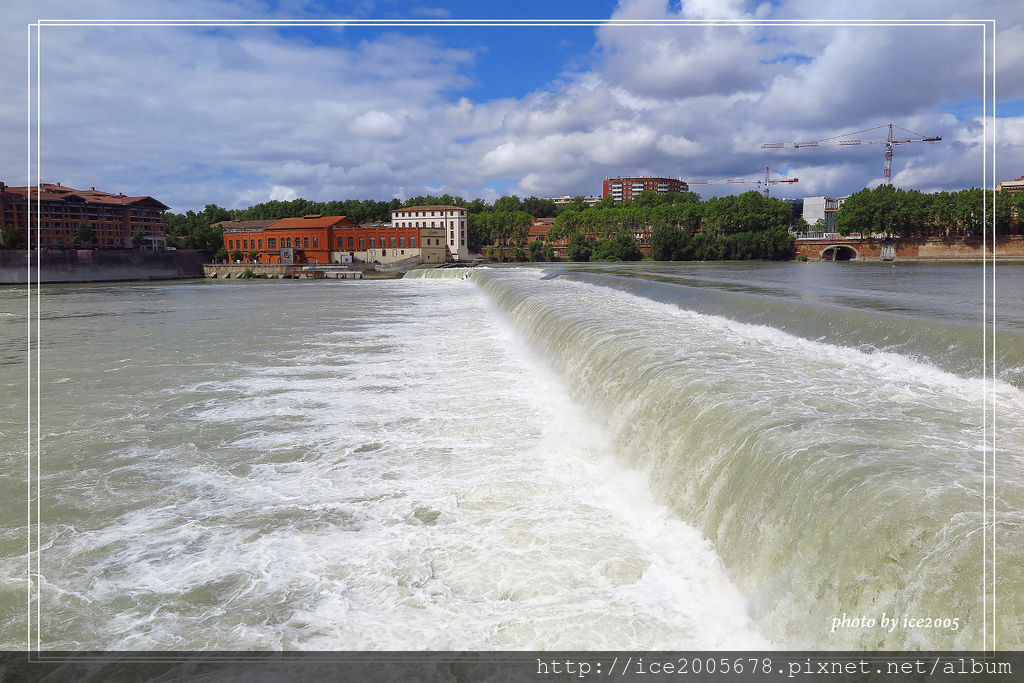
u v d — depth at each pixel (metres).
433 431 13.16
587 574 7.60
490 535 8.66
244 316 37.12
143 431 13.47
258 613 7.03
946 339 12.92
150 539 8.73
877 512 5.82
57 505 9.82
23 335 29.28
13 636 6.67
